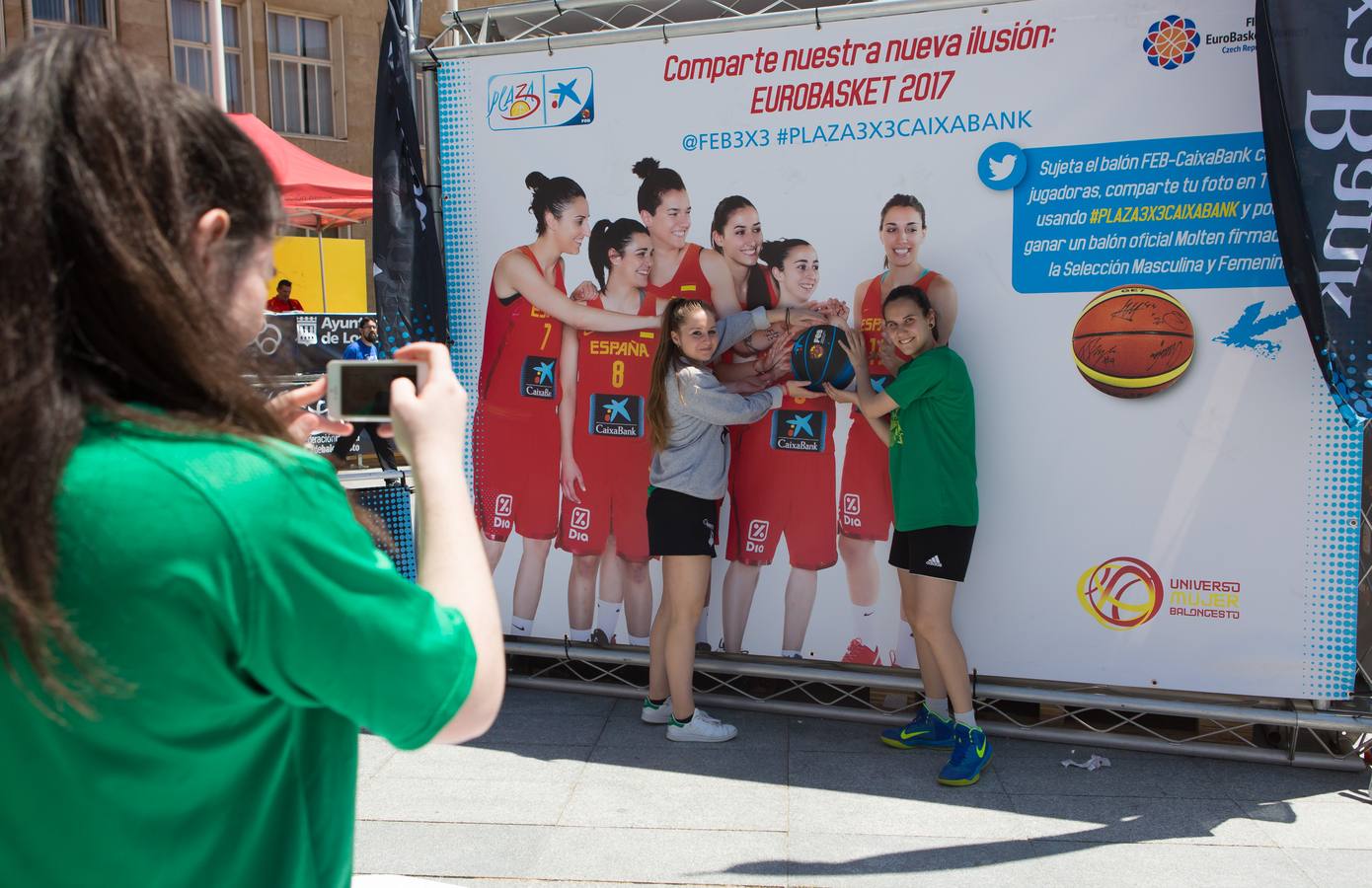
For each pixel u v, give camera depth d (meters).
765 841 3.62
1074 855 3.49
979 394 4.50
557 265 5.08
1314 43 3.75
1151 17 4.16
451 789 4.07
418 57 5.08
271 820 1.04
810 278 4.69
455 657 1.03
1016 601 4.50
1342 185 3.77
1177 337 4.23
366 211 14.43
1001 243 4.43
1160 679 4.35
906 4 4.39
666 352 4.45
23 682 0.89
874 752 4.43
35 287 0.91
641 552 5.05
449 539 1.11
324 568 0.97
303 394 1.28
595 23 5.38
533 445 5.19
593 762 4.34
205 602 0.91
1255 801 3.93
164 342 0.96
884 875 3.36
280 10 20.05
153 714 0.92
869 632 4.74
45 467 0.87
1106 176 4.27
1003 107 4.37
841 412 4.70
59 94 0.95
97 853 0.95
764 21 4.59
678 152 4.83
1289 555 4.16
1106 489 4.36
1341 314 3.82
